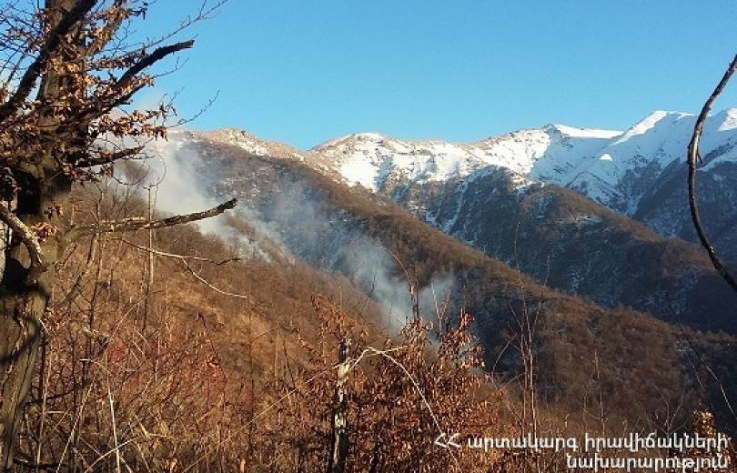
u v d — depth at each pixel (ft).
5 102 8.73
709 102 4.50
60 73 8.86
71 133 9.40
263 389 12.39
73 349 10.52
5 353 8.96
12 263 9.32
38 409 11.02
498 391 13.67
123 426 10.50
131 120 9.53
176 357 11.60
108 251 12.07
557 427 12.92
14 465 10.60
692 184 4.48
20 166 9.16
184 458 11.12
